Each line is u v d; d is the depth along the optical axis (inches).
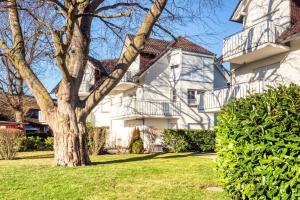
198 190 303.9
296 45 637.9
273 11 722.8
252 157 193.9
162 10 512.4
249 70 762.2
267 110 194.9
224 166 219.5
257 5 774.5
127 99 1256.2
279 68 677.9
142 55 1314.0
